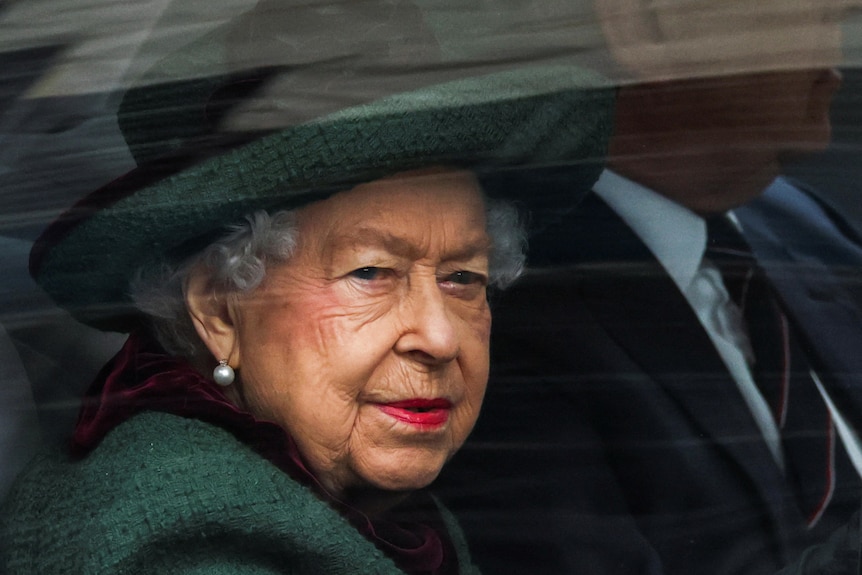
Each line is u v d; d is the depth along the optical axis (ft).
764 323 18.92
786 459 18.69
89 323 16.92
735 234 18.98
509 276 17.98
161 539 14.74
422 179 16.19
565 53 16.10
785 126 17.21
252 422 15.94
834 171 18.17
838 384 18.97
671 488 17.92
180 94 15.48
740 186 17.98
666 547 17.87
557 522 17.60
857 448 19.07
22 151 15.66
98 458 15.71
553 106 16.06
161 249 16.08
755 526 18.12
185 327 16.79
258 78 15.33
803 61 16.75
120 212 15.55
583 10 16.08
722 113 17.17
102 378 16.83
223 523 14.85
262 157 15.29
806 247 19.42
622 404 17.99
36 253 16.06
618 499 17.90
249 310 16.34
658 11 16.47
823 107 17.28
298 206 15.97
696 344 18.34
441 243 16.39
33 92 15.56
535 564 17.54
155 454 15.42
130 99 15.61
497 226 17.16
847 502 18.72
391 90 15.25
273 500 15.16
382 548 16.33
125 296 16.66
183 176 15.39
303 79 15.26
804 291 19.15
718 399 18.30
